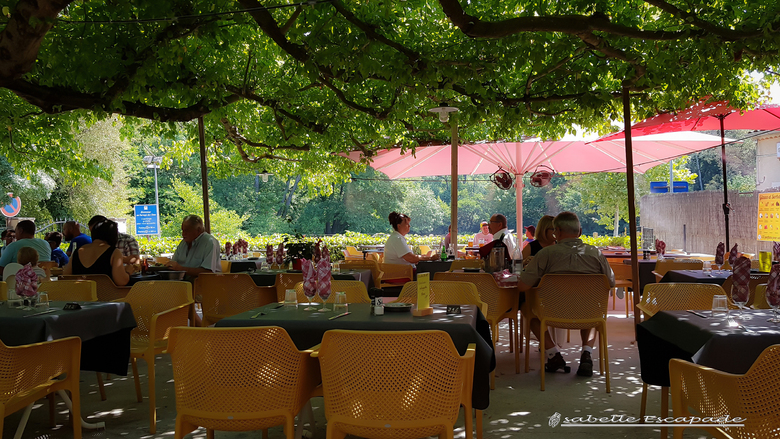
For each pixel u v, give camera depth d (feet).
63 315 12.62
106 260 20.06
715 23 19.49
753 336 10.00
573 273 17.60
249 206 140.87
